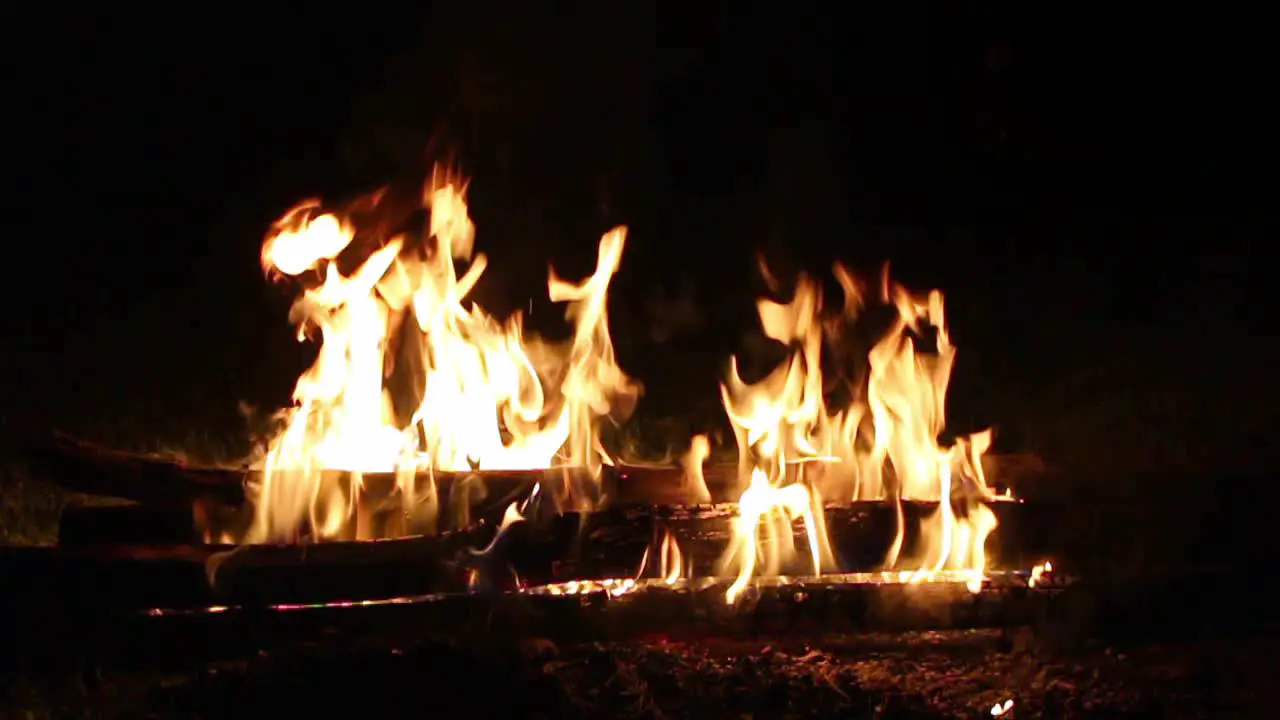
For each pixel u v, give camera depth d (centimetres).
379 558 527
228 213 1491
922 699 480
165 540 552
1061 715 469
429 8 1573
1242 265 1325
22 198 1511
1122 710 472
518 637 525
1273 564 579
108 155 1536
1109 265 1345
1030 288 1284
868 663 522
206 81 1554
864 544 561
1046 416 898
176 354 1104
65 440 552
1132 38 1545
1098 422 873
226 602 520
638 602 533
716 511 562
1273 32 1525
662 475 593
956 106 1566
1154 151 1538
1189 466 627
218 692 475
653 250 1411
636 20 1593
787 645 535
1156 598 556
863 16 1587
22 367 1033
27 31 1540
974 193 1535
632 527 550
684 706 473
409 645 512
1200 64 1537
